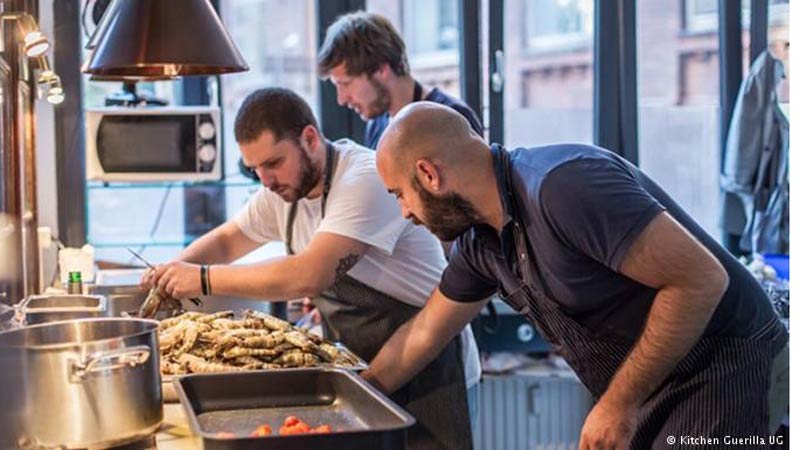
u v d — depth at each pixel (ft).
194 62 8.04
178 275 8.68
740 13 14.51
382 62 11.35
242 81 14.38
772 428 7.63
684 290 6.52
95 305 8.96
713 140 14.69
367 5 13.96
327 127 13.93
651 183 7.30
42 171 12.41
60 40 12.46
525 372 13.89
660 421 7.48
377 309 9.00
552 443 13.98
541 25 14.42
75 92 12.53
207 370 7.32
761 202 14.01
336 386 6.78
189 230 13.42
